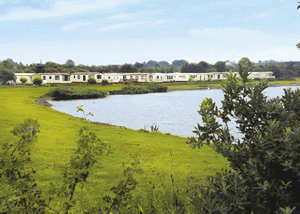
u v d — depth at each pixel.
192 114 45.16
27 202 4.15
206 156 15.73
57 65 140.00
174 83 134.38
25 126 4.22
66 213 4.86
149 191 7.56
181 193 6.64
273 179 3.96
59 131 21.86
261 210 3.76
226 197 3.82
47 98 73.62
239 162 4.34
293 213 3.75
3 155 4.01
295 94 4.50
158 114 45.47
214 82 142.38
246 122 4.57
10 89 82.88
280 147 3.90
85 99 75.25
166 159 14.71
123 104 61.50
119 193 4.71
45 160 12.52
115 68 159.75
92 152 4.77
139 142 19.31
